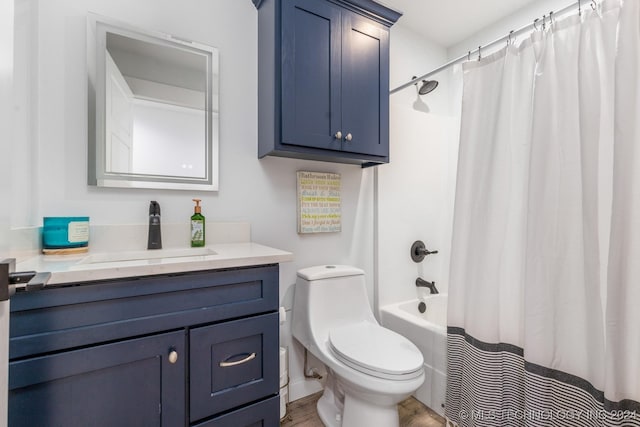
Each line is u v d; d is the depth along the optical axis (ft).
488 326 4.08
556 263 3.53
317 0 4.47
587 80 3.31
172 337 2.77
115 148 3.88
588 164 3.30
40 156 3.45
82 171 3.70
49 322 2.29
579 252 3.40
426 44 7.20
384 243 6.28
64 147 3.60
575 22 3.45
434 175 5.76
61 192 3.59
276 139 4.20
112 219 3.89
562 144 3.52
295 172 5.36
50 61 3.52
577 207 3.42
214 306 3.01
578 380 3.34
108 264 2.65
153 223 3.93
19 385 2.17
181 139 4.32
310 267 5.37
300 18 4.33
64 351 2.34
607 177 3.22
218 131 4.60
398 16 5.14
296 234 5.37
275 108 4.21
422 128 5.95
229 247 4.18
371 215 6.24
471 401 4.19
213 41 4.59
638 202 2.93
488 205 4.18
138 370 2.62
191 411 2.86
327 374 5.08
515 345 3.96
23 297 2.20
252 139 4.93
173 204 4.30
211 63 4.54
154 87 4.15
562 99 3.53
